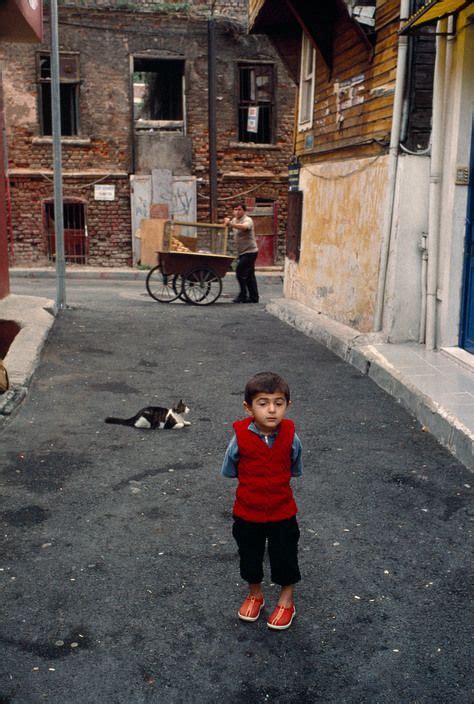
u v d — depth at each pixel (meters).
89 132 22.47
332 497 5.07
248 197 23.53
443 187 8.54
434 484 5.32
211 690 3.05
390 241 9.19
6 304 11.89
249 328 11.86
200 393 7.84
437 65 8.34
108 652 3.29
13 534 4.43
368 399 7.55
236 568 4.07
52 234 22.94
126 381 8.28
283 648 3.35
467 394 6.85
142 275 21.89
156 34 22.20
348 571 4.05
